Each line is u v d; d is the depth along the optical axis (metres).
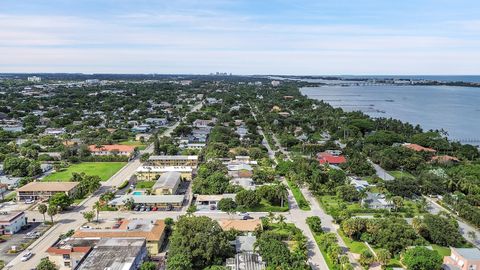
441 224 151.00
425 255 123.38
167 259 128.62
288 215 177.75
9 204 188.88
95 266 114.12
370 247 144.12
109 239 132.62
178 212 180.62
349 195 193.00
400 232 143.50
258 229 151.50
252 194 183.12
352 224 150.00
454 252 131.00
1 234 154.38
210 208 182.25
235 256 129.25
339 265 128.62
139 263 123.38
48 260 123.81
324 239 145.25
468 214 172.62
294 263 122.81
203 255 126.69
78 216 174.75
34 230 158.88
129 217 173.38
